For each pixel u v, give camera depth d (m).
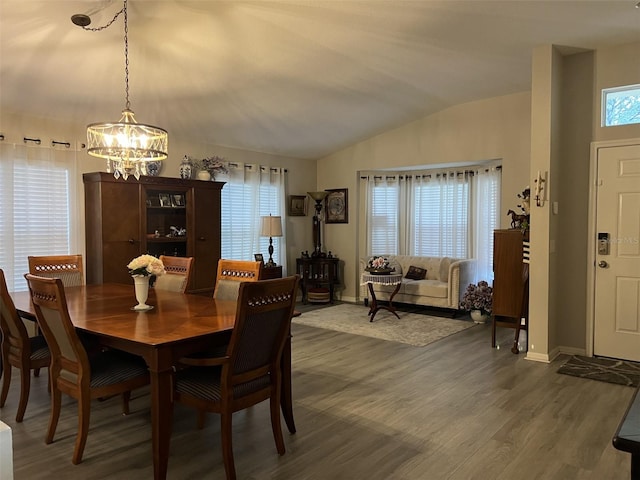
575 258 4.41
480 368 4.04
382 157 7.02
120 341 2.36
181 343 2.26
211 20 3.42
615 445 1.05
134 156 3.43
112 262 4.85
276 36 3.76
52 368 2.64
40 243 4.74
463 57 4.38
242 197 6.76
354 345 4.81
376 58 4.35
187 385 2.41
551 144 4.19
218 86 4.68
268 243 7.18
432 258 6.87
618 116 4.20
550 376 3.82
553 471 2.37
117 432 2.83
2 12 3.03
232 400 2.30
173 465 2.45
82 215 5.03
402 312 6.56
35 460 2.48
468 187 6.73
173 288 3.93
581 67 4.31
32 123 4.70
